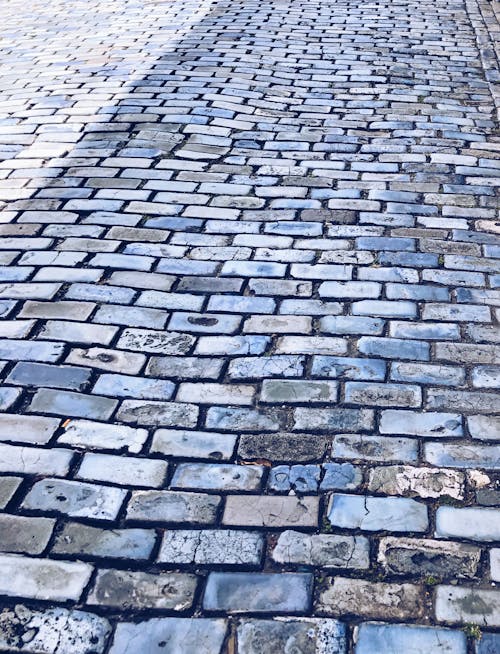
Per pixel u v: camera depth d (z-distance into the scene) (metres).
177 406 2.89
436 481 2.54
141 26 8.23
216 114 5.67
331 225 4.16
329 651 2.04
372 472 2.59
